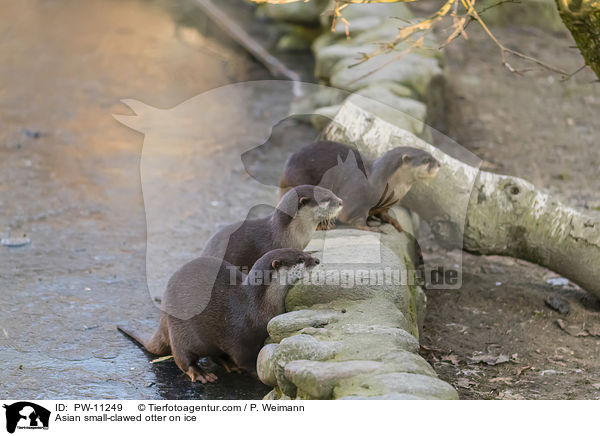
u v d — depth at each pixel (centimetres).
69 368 531
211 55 1455
